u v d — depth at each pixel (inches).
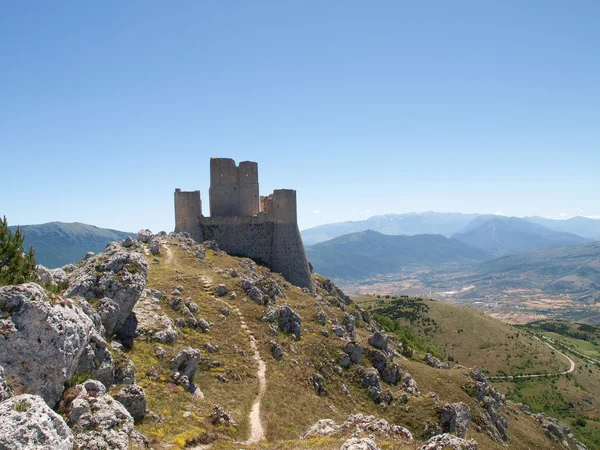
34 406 701.9
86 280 1600.6
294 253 4271.7
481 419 2837.1
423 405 2314.2
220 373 1785.2
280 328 2475.4
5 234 1259.8
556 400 6314.0
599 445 4918.8
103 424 915.4
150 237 3484.3
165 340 1753.2
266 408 1617.9
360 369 2448.3
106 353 1222.9
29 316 895.7
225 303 2504.9
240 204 4338.1
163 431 1168.8
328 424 1362.0
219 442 1234.0
